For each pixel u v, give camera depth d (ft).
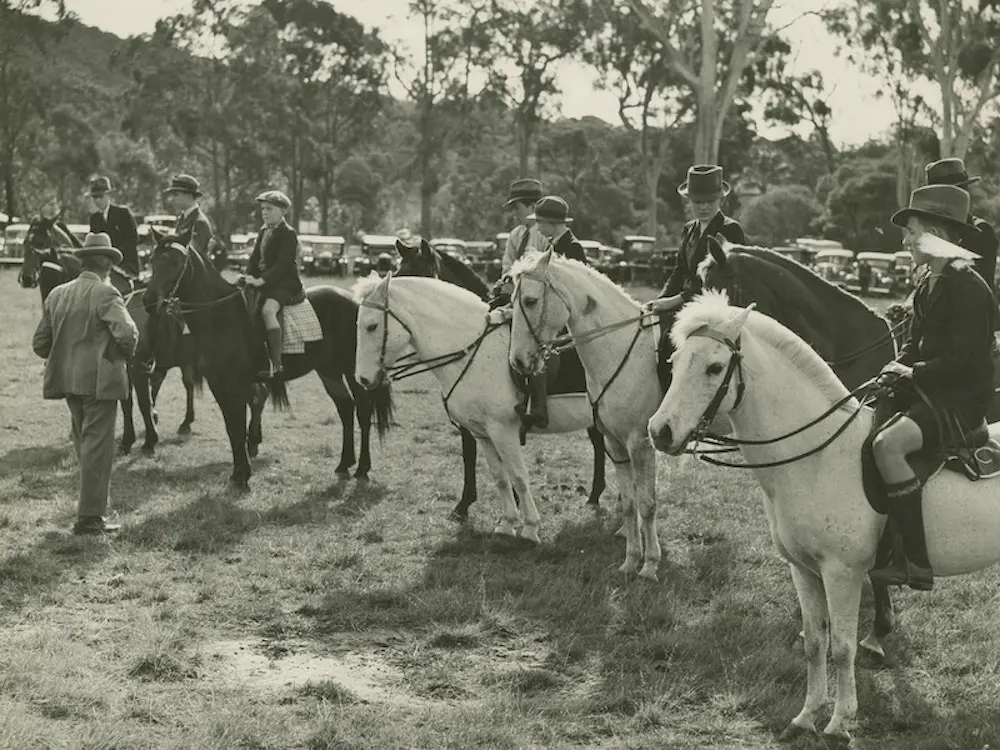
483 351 27.96
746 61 122.72
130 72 223.92
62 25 204.95
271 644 21.25
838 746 16.56
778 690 18.85
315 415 49.88
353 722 17.22
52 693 18.02
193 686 18.92
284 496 33.22
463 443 30.86
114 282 41.70
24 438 41.60
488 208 292.20
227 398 34.19
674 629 21.83
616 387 24.97
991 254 22.49
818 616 17.20
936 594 23.63
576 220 260.62
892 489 16.11
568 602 23.34
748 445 16.80
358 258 184.55
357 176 276.82
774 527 17.11
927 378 16.11
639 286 159.63
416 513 31.63
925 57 154.20
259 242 35.45
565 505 32.60
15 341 71.56
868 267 154.61
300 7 227.81
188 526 29.09
